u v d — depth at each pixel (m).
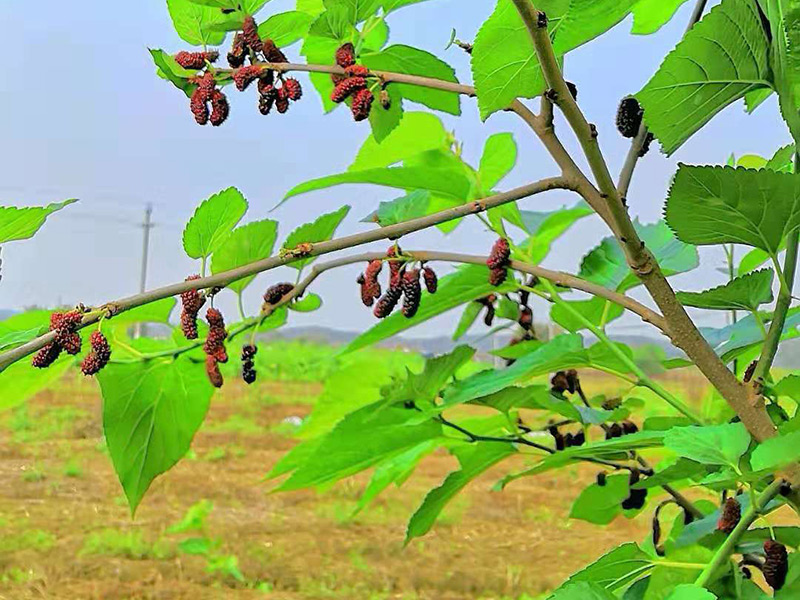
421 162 1.16
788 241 0.86
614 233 0.83
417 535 1.07
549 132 0.84
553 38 0.84
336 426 1.04
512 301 1.13
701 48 0.81
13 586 3.68
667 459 1.17
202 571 4.14
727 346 1.03
